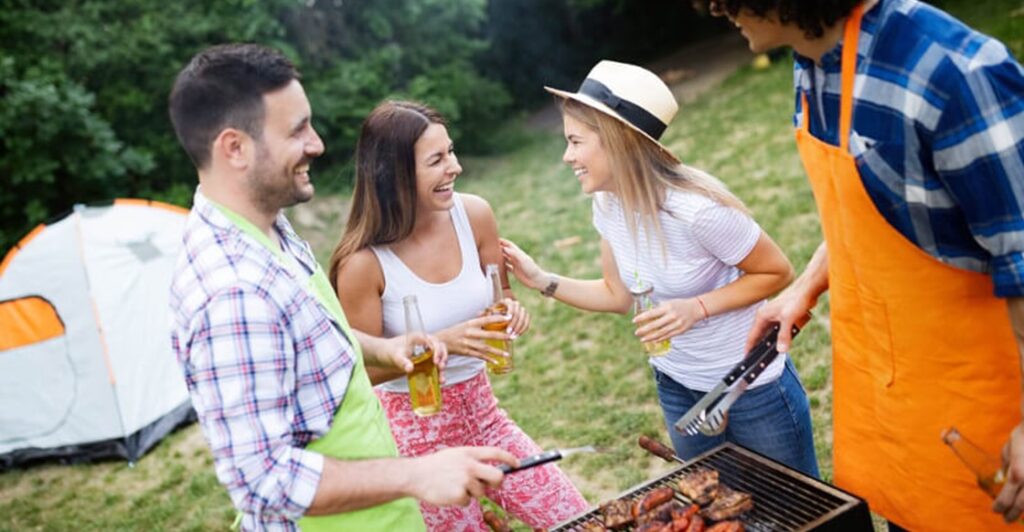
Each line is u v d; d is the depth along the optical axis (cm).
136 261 555
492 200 948
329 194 1050
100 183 966
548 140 1227
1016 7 962
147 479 500
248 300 160
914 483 194
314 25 1166
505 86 1463
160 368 550
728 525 182
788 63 1139
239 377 158
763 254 231
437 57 1248
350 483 166
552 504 261
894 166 159
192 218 171
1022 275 151
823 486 192
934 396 181
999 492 175
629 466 397
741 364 216
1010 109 147
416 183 238
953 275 167
